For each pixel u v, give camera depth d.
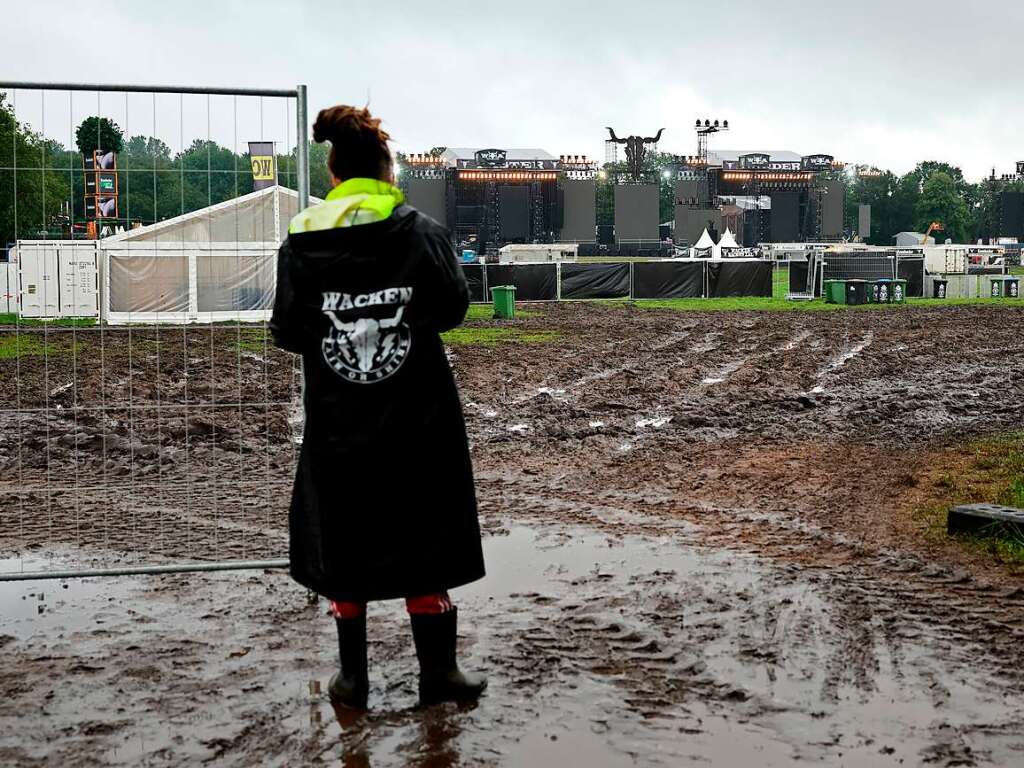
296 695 3.46
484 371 15.61
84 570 4.61
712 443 9.36
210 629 4.18
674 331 24.64
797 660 3.82
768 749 3.05
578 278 40.62
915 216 145.62
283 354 17.95
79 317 22.25
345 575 3.17
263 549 5.48
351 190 3.20
